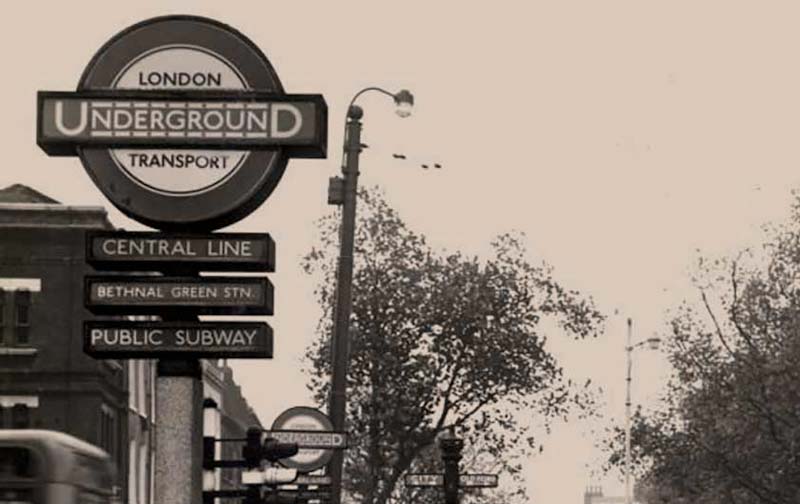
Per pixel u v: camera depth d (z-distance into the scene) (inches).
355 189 1289.4
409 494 2096.5
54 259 2139.5
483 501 2409.0
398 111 1322.6
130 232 646.5
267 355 646.5
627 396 2915.8
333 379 1272.1
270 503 1030.4
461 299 2026.3
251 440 911.0
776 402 2262.6
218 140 641.0
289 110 641.0
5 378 2119.8
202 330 645.3
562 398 2096.5
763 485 2329.0
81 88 642.2
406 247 2049.7
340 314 1274.6
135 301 644.1
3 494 590.6
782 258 2330.2
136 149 641.6
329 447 1113.4
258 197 643.5
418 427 2050.9
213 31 645.3
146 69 644.1
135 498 2404.0
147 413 2519.7
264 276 644.7
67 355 2123.5
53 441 596.1
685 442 2460.6
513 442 2103.8
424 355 2026.3
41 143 640.4
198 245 645.9
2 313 2133.4
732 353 2306.8
